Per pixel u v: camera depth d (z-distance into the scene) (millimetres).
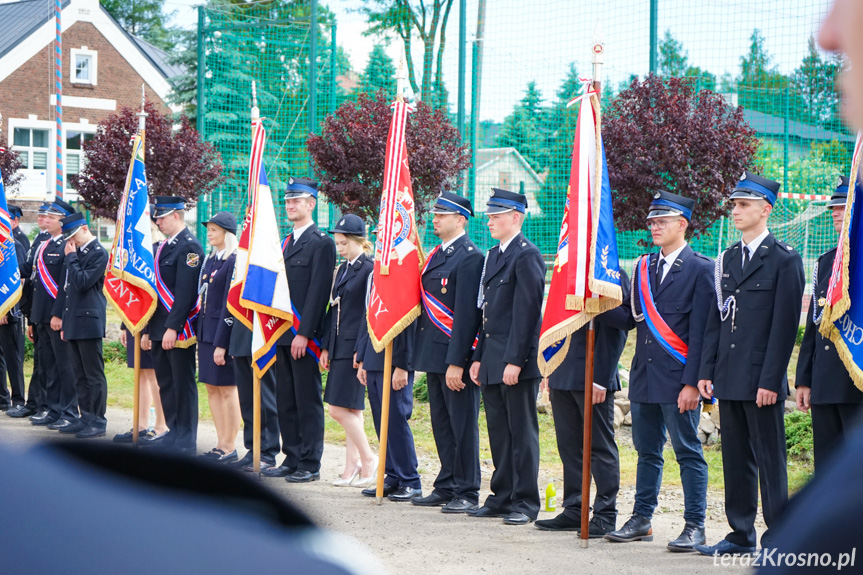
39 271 9867
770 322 5180
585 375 5559
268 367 7316
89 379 9070
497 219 6352
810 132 13375
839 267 4641
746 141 9969
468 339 6492
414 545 5504
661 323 5609
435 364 6617
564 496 6027
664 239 5680
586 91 5664
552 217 12984
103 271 9031
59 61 13180
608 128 9953
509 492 6387
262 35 15461
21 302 10508
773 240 5277
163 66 33250
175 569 430
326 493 7129
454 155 12055
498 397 6332
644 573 4898
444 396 6707
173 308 8227
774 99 13055
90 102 30141
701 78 11922
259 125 7602
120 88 30578
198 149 14641
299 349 7438
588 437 5457
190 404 8398
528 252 6148
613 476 5863
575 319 5488
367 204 12062
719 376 5273
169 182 14289
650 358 5641
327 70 15141
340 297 7398
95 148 14336
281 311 7305
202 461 474
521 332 6016
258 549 444
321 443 7664
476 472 6629
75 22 29812
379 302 6688
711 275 5547
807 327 5316
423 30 20547
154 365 8469
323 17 15883
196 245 8438
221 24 15477
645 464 5762
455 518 6320
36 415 10250
